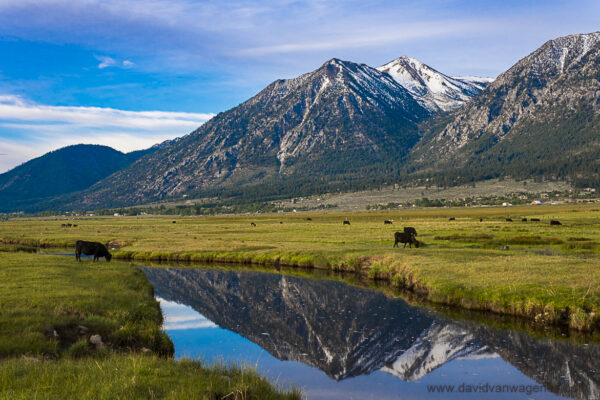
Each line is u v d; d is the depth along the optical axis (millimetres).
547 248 48938
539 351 18859
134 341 17281
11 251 58906
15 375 10484
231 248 61906
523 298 24547
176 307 30438
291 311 28734
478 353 19031
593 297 22797
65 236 89125
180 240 77188
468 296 26859
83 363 12234
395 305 28875
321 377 16312
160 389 10023
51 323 16234
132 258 59562
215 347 20469
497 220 114875
